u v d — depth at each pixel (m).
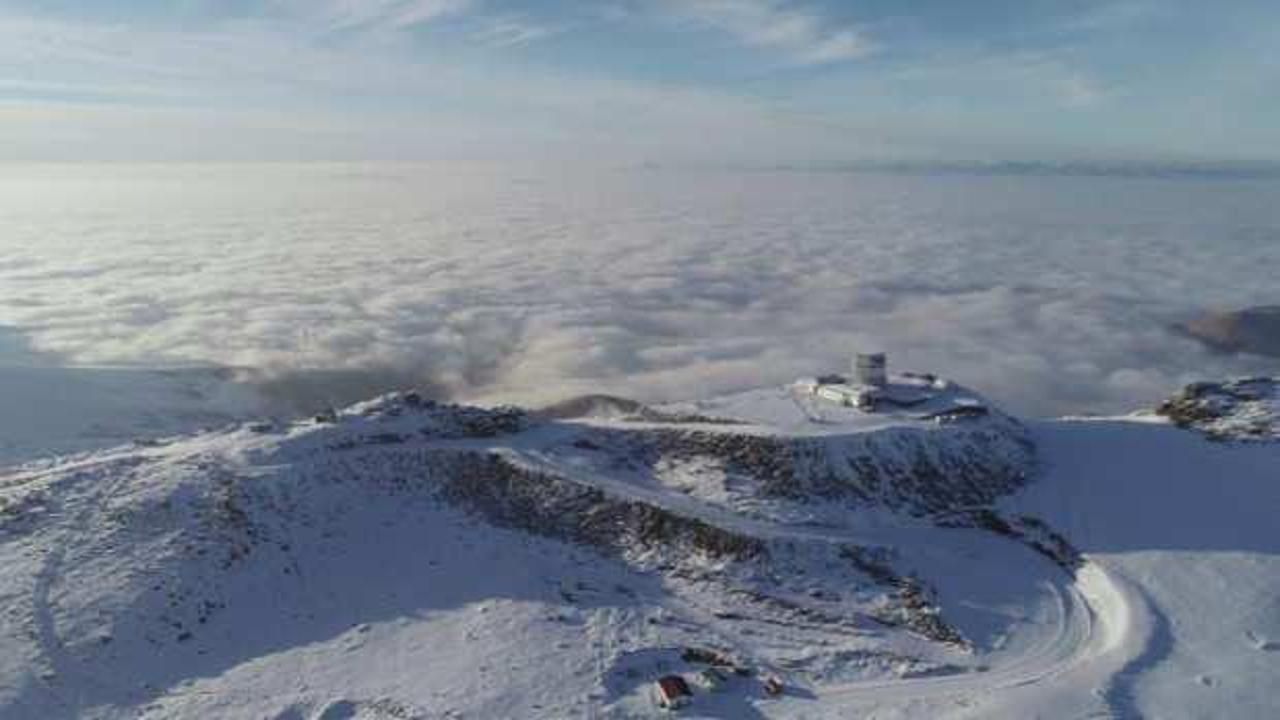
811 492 66.19
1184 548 59.22
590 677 48.28
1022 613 54.34
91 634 51.12
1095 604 55.09
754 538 59.88
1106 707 43.25
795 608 55.34
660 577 59.00
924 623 53.41
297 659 51.22
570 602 56.09
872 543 61.16
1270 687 44.84
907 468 69.38
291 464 68.38
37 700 46.56
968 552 61.84
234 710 46.47
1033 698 44.41
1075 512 65.12
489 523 65.19
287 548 60.97
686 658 50.50
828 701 46.06
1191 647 48.69
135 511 61.19
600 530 63.50
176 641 52.44
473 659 50.03
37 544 58.03
